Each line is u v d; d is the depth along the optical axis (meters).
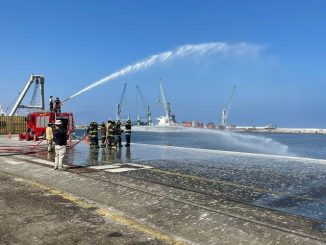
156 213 7.75
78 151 20.95
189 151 21.52
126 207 8.23
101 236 6.27
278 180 11.77
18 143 26.22
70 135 25.92
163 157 18.17
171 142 56.16
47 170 13.28
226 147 45.25
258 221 7.15
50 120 26.56
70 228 6.66
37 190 9.94
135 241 6.07
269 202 8.80
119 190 9.82
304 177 12.38
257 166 15.05
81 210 7.93
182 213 7.70
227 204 8.48
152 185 10.58
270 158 18.03
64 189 10.23
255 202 8.78
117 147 23.17
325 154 42.28
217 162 16.31
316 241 6.09
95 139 22.83
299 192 9.98
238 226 6.83
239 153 20.31
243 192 9.88
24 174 12.71
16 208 7.96
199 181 11.40
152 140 64.06
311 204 8.67
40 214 7.52
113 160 16.67
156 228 6.85
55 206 8.20
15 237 6.14
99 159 17.03
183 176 12.29
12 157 17.47
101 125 23.78
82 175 12.23
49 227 6.68
